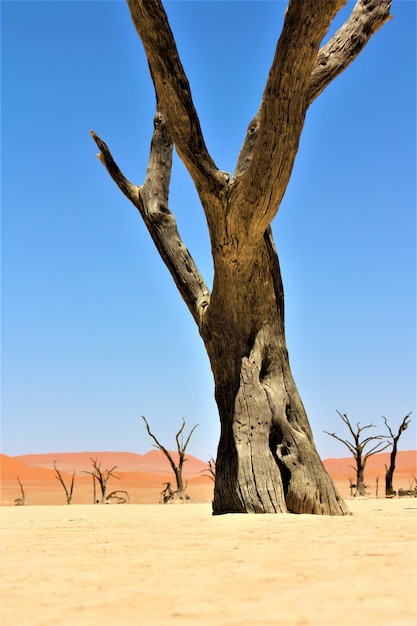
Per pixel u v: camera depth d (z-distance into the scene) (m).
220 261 12.59
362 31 12.75
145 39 11.77
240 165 12.52
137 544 6.43
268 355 12.88
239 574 4.34
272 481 11.84
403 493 42.78
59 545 6.50
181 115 12.00
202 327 13.47
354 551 5.39
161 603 3.53
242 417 12.37
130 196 14.91
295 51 10.26
